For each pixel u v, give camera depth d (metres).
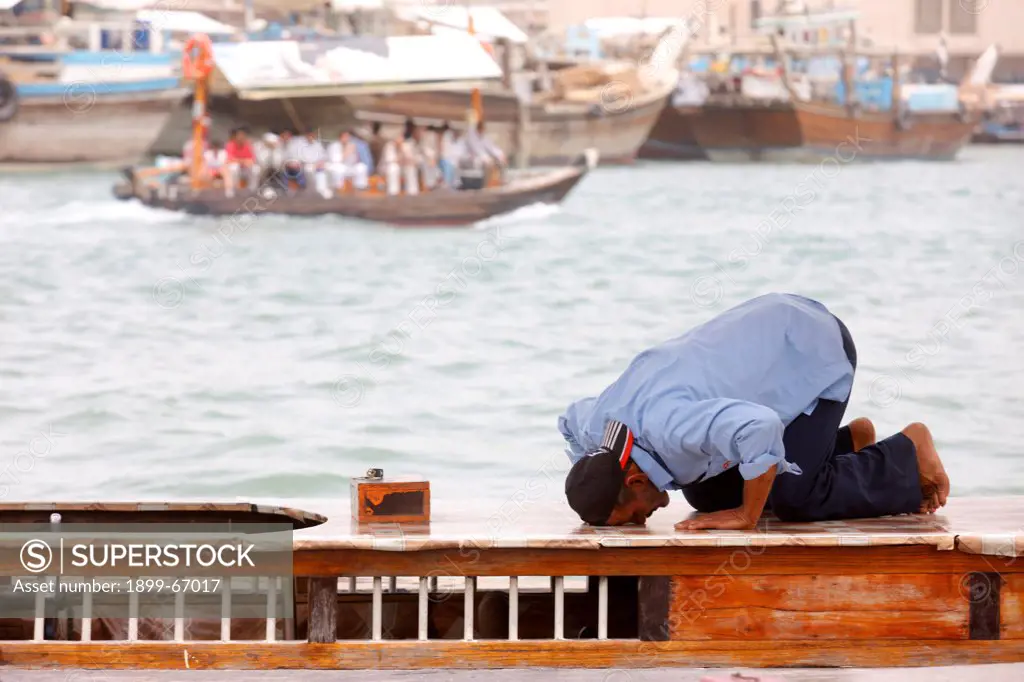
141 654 5.95
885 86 88.31
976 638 6.08
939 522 6.52
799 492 6.42
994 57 98.44
